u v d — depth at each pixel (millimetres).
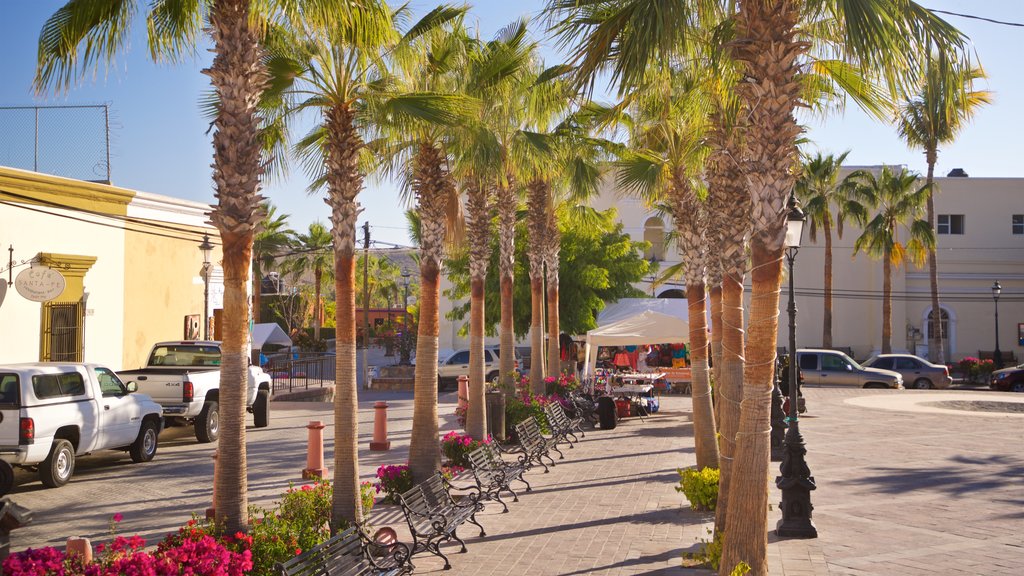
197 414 18125
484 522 10805
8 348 18641
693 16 7695
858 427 21516
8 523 5652
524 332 33438
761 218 7168
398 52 10578
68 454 13391
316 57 10109
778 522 10211
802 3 7117
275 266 55875
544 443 14938
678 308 31266
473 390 16938
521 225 32406
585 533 10133
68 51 8719
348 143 10180
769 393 7148
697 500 11336
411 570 7918
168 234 24453
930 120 6848
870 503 12094
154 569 5648
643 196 15266
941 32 6547
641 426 21828
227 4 8156
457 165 15250
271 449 17203
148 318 23516
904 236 48344
